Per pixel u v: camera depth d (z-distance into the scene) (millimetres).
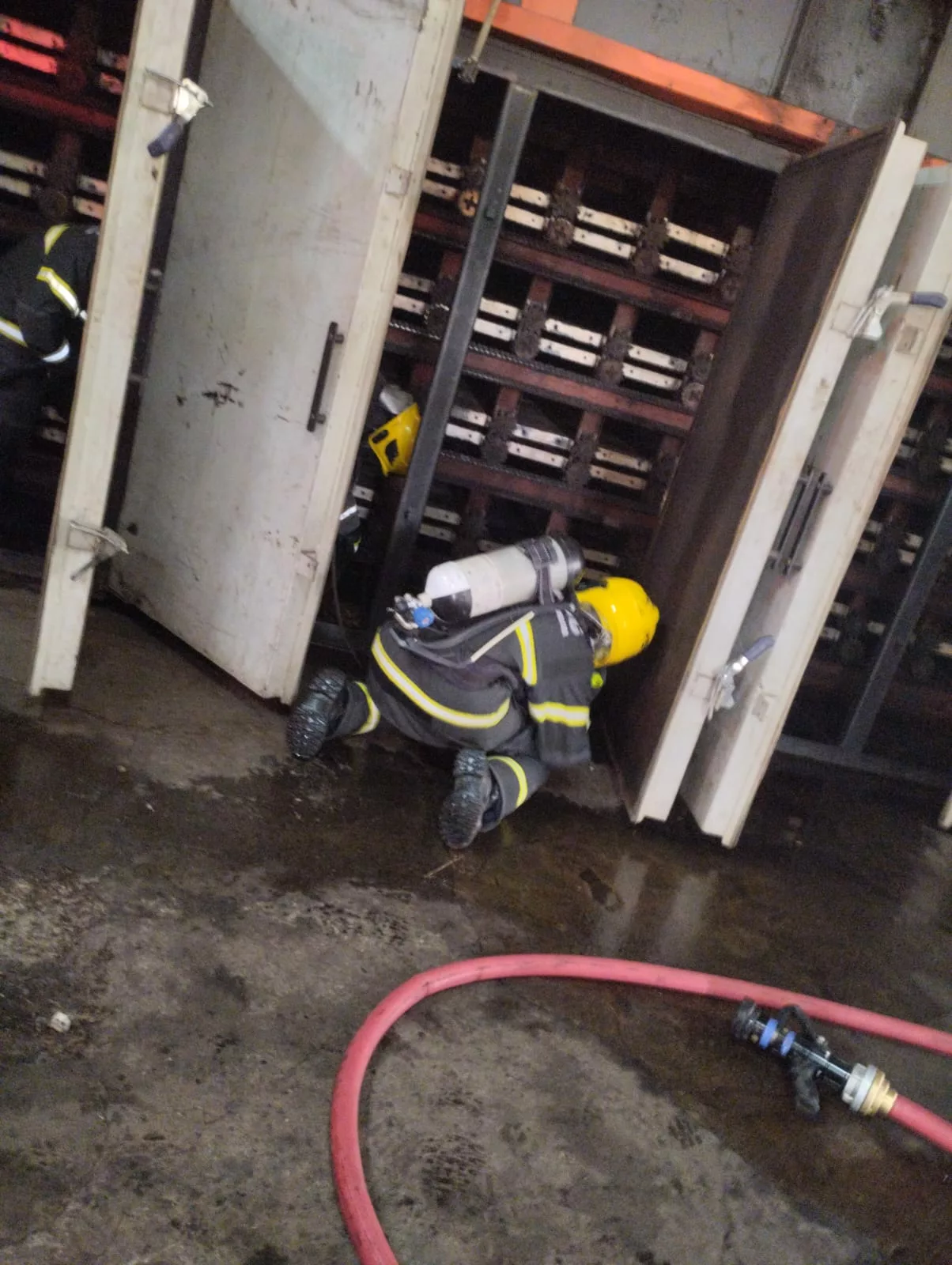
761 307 3514
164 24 2355
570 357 3916
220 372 3244
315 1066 2012
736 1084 2344
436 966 2414
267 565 3217
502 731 3119
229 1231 1630
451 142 3961
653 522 4145
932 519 4047
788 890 3322
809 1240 1961
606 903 2924
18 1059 1814
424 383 3922
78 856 2391
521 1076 2164
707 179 3811
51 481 4020
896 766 4395
